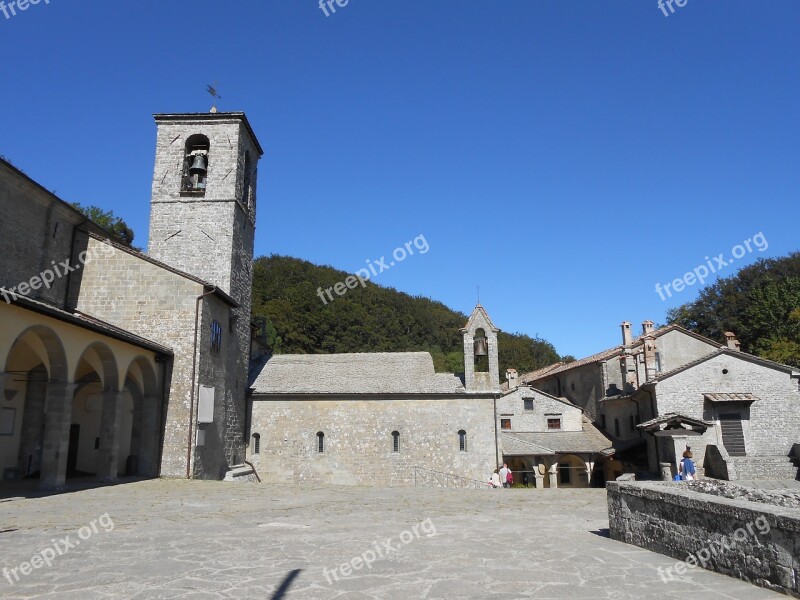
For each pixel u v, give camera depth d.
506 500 16.94
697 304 61.12
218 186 28.67
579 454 35.53
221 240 28.12
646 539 9.02
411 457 30.33
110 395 19.27
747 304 56.16
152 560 8.10
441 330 83.25
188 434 22.17
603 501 16.86
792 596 6.06
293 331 56.72
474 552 8.75
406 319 78.00
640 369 38.09
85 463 22.92
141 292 23.66
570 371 49.22
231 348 28.12
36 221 22.03
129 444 22.72
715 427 33.66
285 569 7.57
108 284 23.83
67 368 16.58
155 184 28.73
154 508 13.70
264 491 18.12
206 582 6.91
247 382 31.39
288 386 31.64
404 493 18.58
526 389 40.19
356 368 33.94
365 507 14.60
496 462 30.28
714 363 34.62
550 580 7.00
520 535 10.41
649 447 35.12
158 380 22.42
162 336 23.14
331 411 30.84
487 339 32.56
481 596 6.30
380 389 31.19
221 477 25.84
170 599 6.22
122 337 18.91
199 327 23.19
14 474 19.88
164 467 21.89
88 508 13.44
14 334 14.30
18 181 20.69
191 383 22.66
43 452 16.48
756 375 34.44
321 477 30.09
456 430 30.67
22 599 6.25
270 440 30.52
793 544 6.09
